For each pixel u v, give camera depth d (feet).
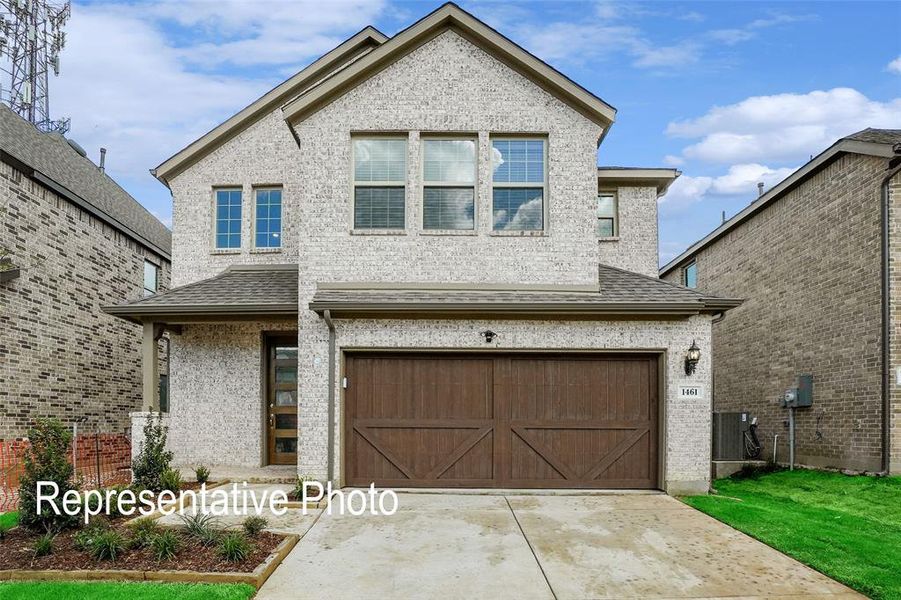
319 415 30.53
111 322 49.49
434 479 30.55
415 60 32.45
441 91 32.30
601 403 30.91
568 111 32.24
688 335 30.63
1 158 36.94
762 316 45.42
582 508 26.61
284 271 39.17
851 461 33.99
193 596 16.24
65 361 43.14
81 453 37.76
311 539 21.76
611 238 41.83
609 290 31.96
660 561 19.69
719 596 16.92
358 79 32.37
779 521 24.31
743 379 48.34
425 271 31.76
